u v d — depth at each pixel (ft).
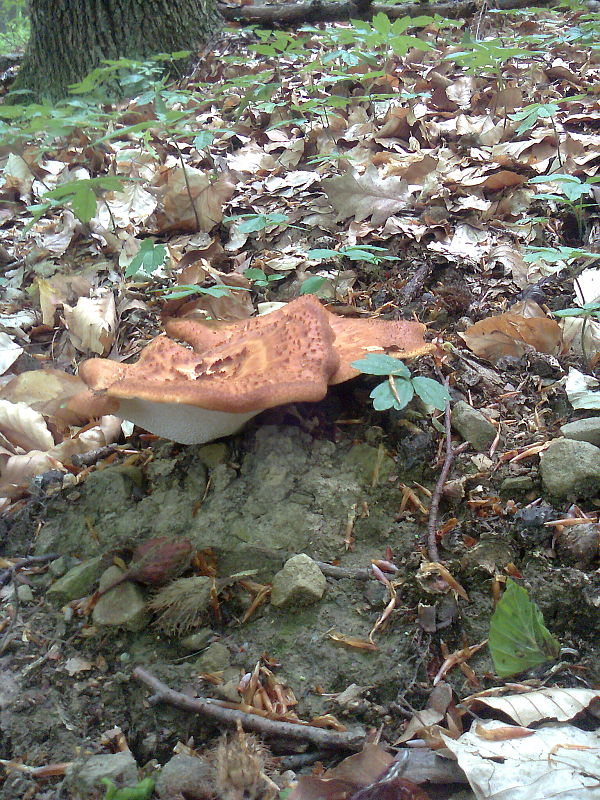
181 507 1.67
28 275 2.75
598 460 1.57
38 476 1.86
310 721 1.39
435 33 4.63
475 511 1.60
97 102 3.08
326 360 1.56
